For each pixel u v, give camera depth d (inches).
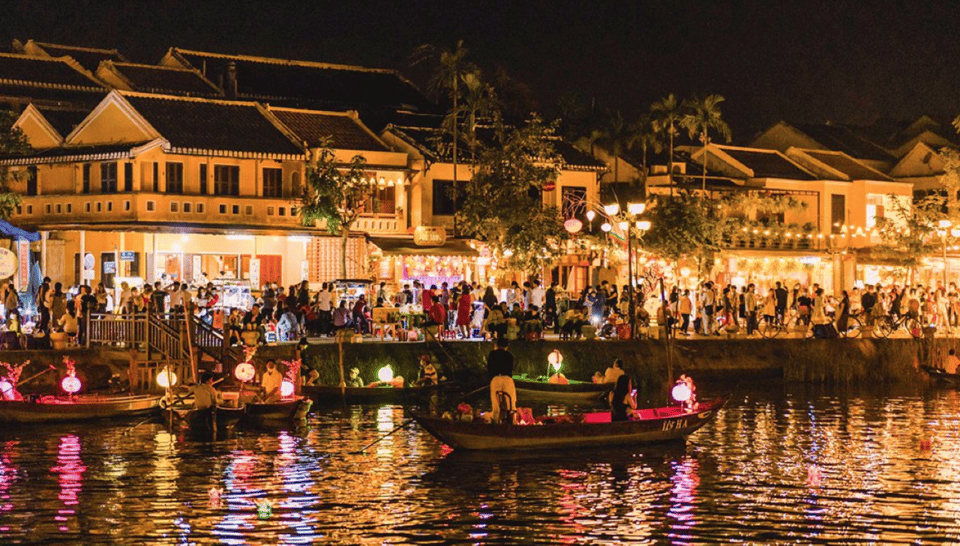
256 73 2832.2
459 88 2514.8
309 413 1547.7
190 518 973.8
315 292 2086.6
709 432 1450.5
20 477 1125.7
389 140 2476.6
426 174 2420.0
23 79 2529.5
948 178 2915.8
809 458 1266.0
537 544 904.3
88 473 1146.0
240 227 2151.8
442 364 1806.1
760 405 1763.0
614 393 1318.9
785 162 3056.1
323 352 1726.1
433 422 1232.2
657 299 2148.1
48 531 933.2
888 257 2856.8
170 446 1294.3
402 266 2268.7
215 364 1598.2
